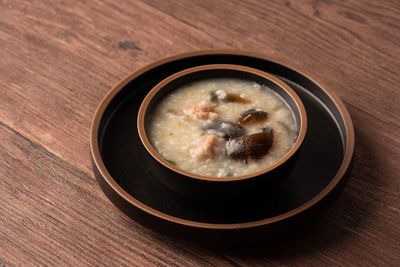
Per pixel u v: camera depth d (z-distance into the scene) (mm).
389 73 714
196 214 576
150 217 556
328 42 746
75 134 663
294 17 772
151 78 656
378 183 620
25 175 631
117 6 784
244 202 579
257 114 608
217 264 575
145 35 753
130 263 575
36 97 693
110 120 629
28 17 771
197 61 663
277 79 627
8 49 737
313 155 608
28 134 661
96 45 742
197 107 616
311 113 634
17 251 582
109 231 593
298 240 584
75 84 705
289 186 591
